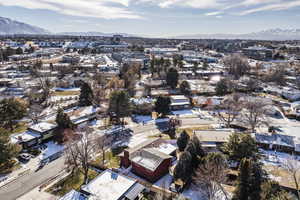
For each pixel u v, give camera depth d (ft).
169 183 130.82
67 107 245.65
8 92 283.18
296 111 241.76
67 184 127.75
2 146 132.16
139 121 225.15
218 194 115.85
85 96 248.52
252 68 451.12
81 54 632.38
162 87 337.72
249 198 99.45
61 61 498.69
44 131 175.01
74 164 138.10
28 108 234.38
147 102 253.85
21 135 171.32
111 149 170.30
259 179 102.47
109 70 409.08
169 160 142.82
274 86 340.80
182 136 164.96
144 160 138.82
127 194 110.11
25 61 498.28
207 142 168.66
